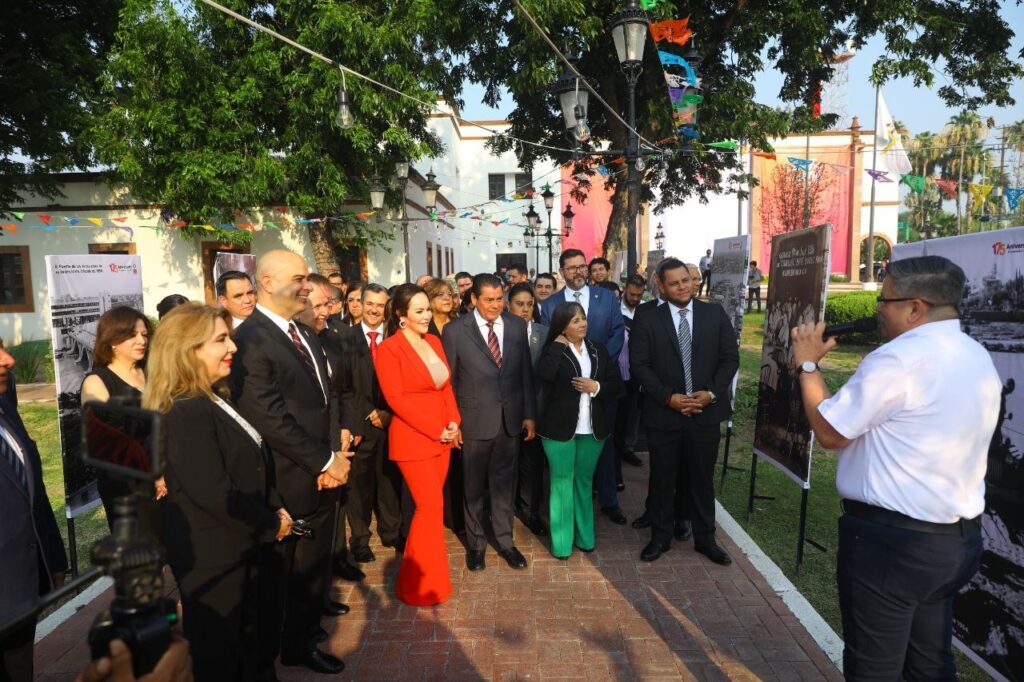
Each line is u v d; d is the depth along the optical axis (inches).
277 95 503.2
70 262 165.3
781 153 1160.2
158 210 607.5
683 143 470.9
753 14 469.1
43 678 122.3
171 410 87.9
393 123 485.7
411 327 145.9
